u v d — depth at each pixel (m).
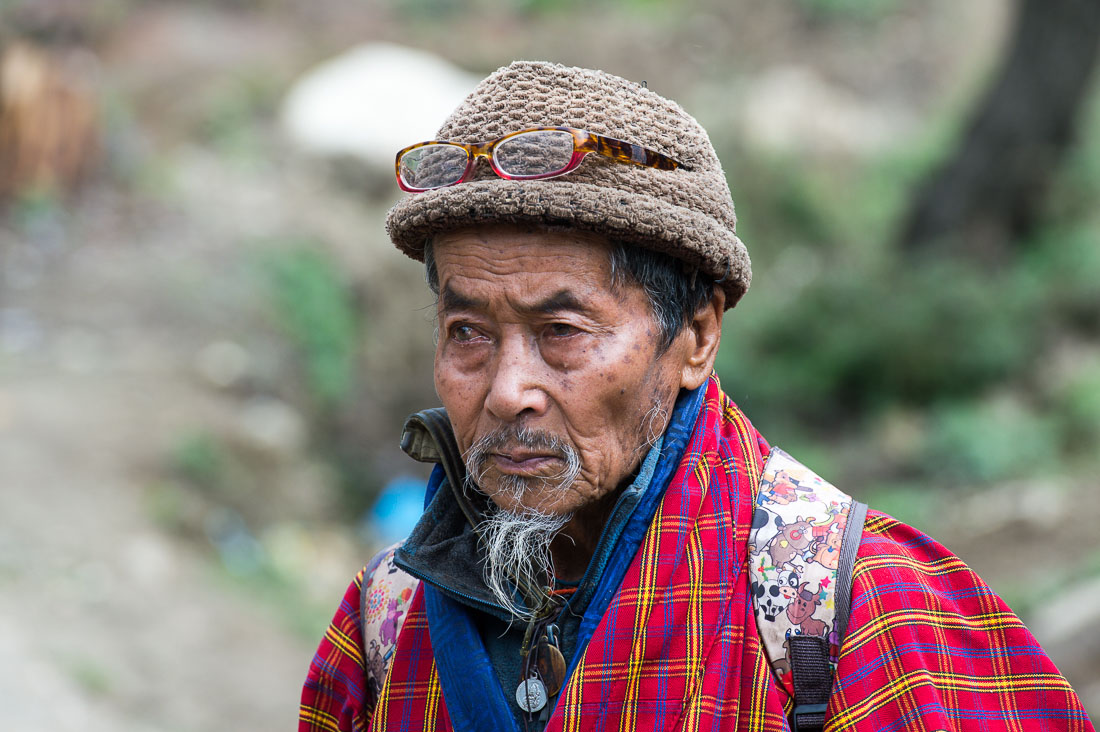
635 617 2.26
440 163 2.29
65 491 11.76
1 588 9.81
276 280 18.03
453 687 2.40
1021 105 20.72
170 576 10.99
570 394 2.27
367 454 16.50
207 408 14.41
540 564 2.47
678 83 28.22
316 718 2.77
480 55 28.44
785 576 2.30
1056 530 12.99
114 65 25.02
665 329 2.34
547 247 2.23
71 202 19.02
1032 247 20.80
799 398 18.52
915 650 2.21
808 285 20.11
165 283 17.06
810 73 29.47
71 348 15.11
